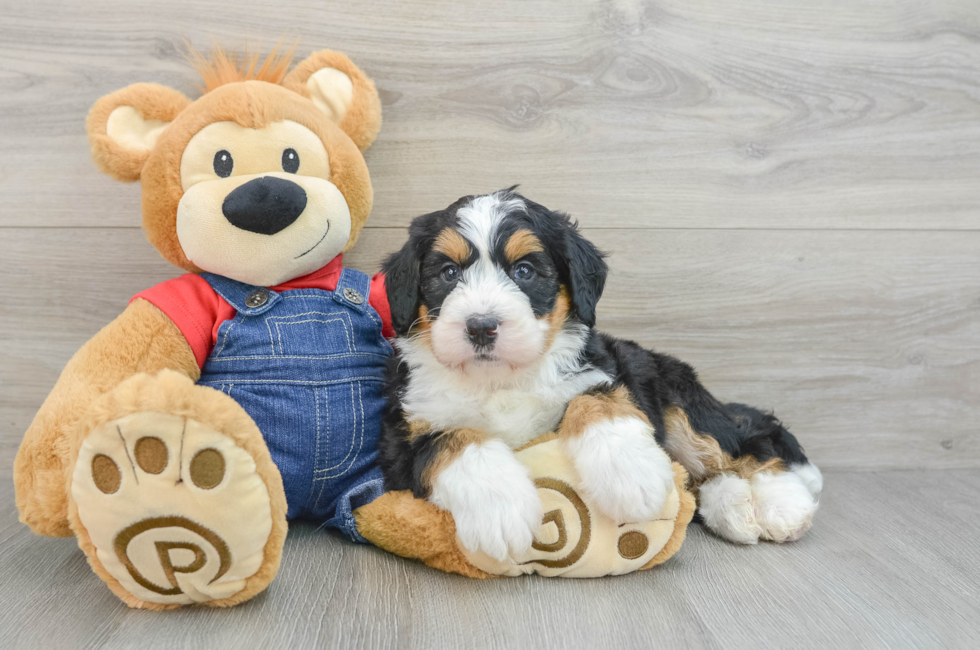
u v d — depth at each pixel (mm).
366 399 1909
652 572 1692
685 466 2031
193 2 2301
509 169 2461
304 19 2336
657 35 2445
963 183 2602
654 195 2508
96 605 1490
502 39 2402
